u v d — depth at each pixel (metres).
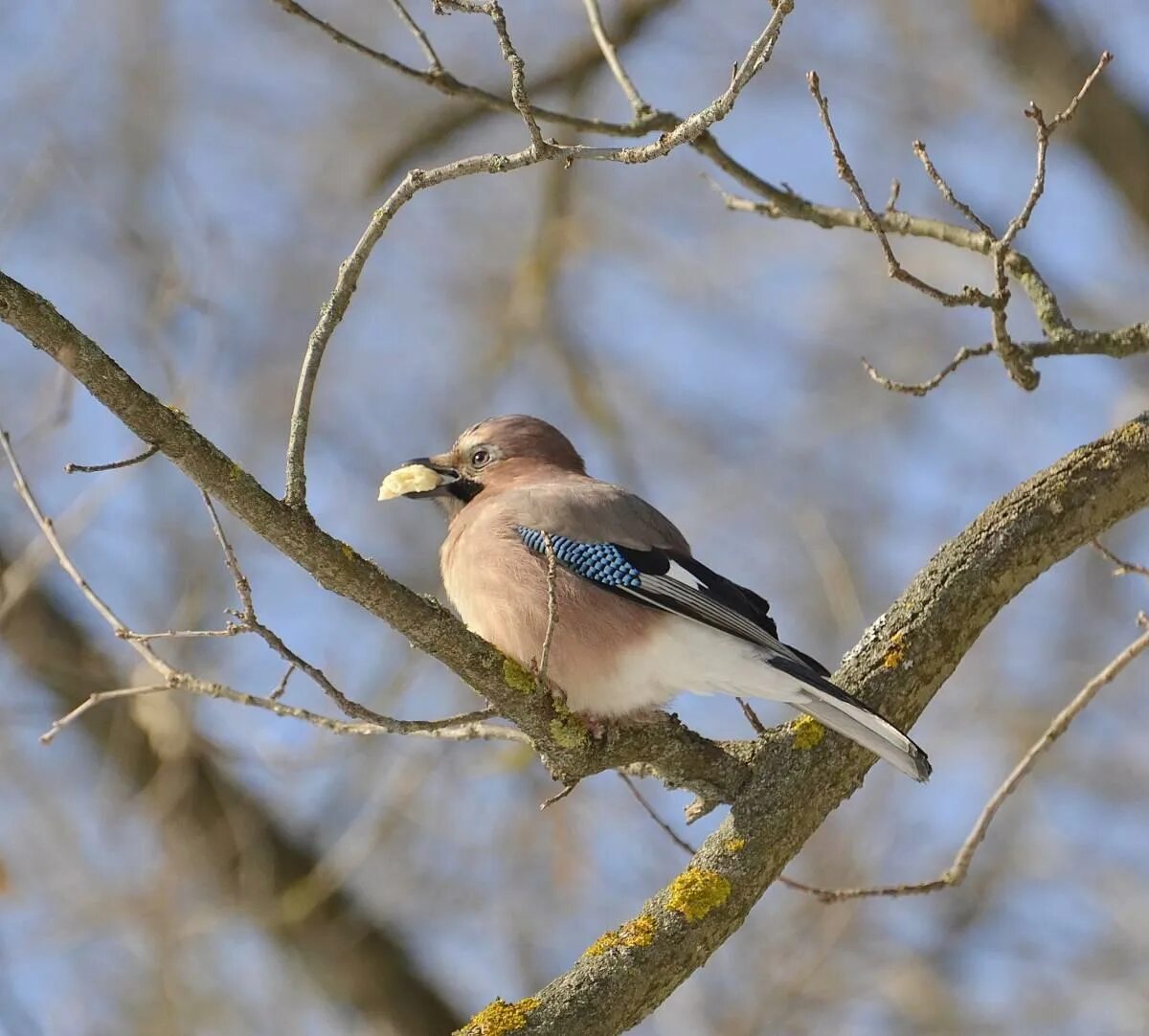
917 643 7.42
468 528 8.15
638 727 7.18
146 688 7.11
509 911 12.86
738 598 7.71
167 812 12.23
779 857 7.00
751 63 5.93
